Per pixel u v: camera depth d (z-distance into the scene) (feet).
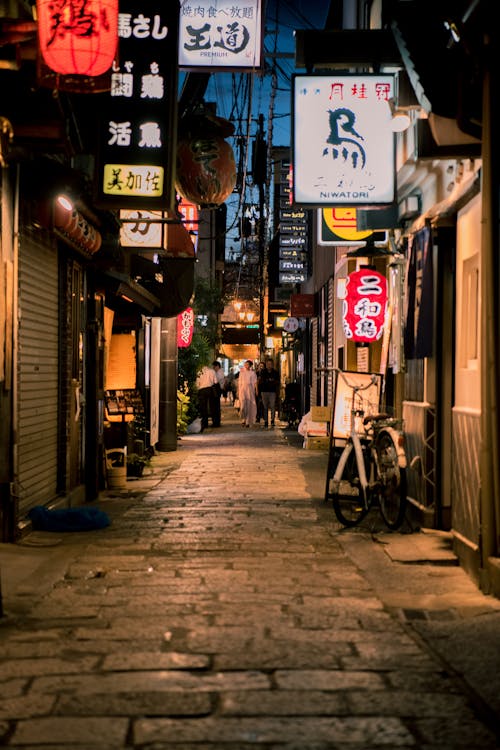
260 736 12.57
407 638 17.66
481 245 22.54
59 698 14.03
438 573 24.29
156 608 19.95
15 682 14.82
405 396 35.45
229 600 20.74
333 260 73.05
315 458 59.62
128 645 16.99
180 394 81.10
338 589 22.12
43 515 30.22
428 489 30.55
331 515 34.50
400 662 16.08
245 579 23.13
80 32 20.94
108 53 21.33
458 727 13.03
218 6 34.37
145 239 44.16
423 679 15.17
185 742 12.34
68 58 21.06
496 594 21.04
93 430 39.06
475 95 21.70
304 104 32.50
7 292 26.78
